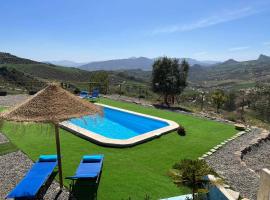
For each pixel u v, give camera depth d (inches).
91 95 1037.2
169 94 960.3
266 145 564.4
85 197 328.2
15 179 375.6
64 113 313.3
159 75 944.9
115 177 379.2
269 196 237.6
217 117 775.1
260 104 994.7
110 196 330.0
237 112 903.7
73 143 523.2
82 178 333.4
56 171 399.5
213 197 296.2
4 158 450.9
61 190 345.1
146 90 1149.7
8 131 595.8
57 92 335.0
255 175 388.8
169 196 328.5
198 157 458.3
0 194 334.0
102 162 410.3
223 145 520.4
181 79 937.5
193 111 858.1
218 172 395.9
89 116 331.3
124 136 656.4
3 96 1058.1
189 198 303.4
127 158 450.3
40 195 325.4
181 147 506.6
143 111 843.4
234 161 440.8
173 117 762.8
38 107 313.4
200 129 634.8
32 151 481.7
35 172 348.2
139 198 324.8
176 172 273.7
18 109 318.0
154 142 530.9
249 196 328.5
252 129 647.1
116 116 842.2
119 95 1152.8
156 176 384.5
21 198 292.5
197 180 264.4
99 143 511.8
